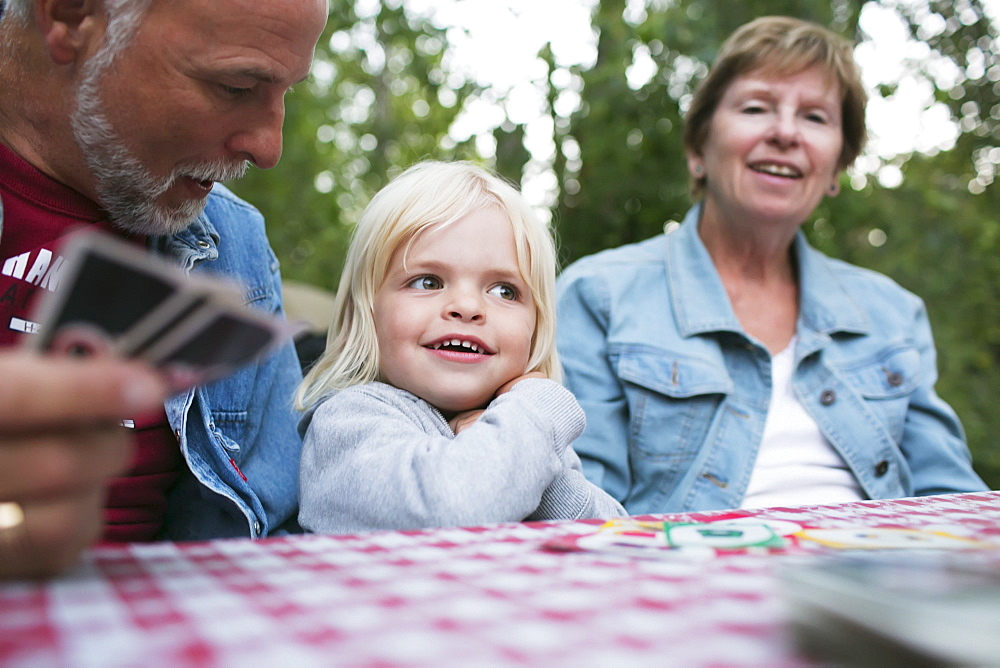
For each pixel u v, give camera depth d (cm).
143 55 123
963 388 569
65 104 130
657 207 581
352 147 995
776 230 229
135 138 130
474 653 50
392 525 120
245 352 66
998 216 590
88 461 64
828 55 228
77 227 141
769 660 50
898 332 230
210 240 165
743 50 233
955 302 585
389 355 156
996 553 75
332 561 74
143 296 59
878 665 46
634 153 581
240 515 156
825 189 237
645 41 554
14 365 59
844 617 48
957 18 506
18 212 137
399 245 159
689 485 206
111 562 73
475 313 152
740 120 227
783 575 54
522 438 126
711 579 68
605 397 215
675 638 54
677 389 209
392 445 129
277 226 770
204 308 60
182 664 48
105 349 61
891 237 587
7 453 61
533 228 167
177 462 157
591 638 53
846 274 242
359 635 53
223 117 132
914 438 225
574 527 92
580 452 209
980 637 42
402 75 852
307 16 129
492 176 174
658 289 225
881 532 88
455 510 116
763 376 214
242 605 60
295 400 170
